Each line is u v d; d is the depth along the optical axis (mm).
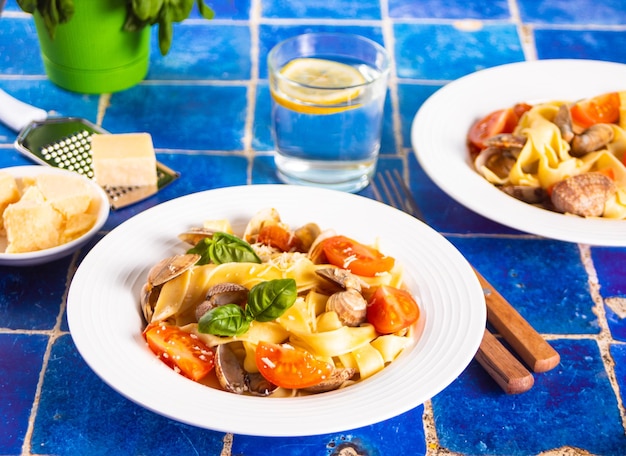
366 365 983
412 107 1314
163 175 1209
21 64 1347
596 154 1194
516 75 1272
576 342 1076
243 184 1208
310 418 935
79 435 997
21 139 1222
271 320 982
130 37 1286
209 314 970
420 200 1202
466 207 1181
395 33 1422
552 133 1192
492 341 1046
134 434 1000
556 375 1050
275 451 993
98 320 998
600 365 1059
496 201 1120
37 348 1054
